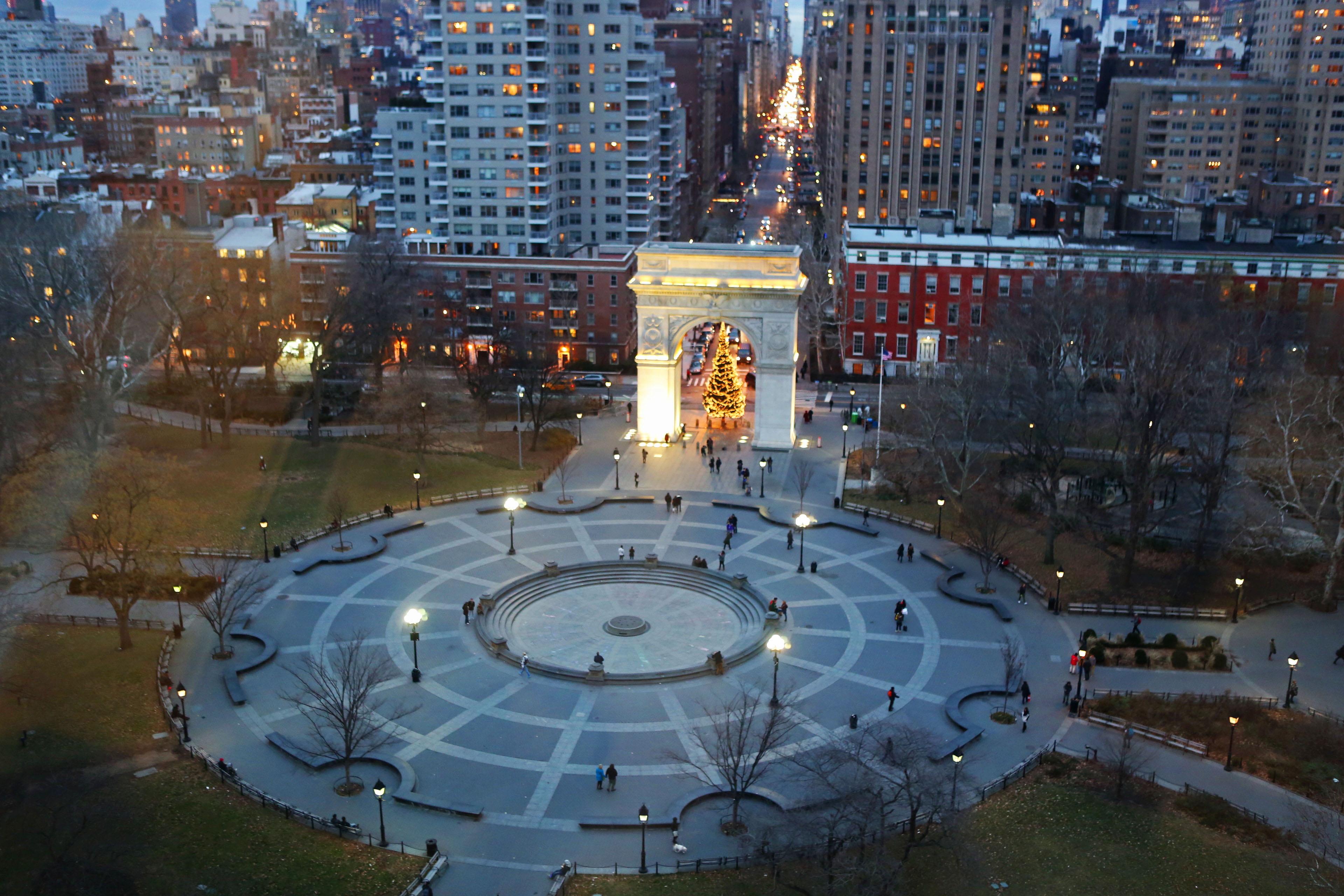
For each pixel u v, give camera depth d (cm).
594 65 18462
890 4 19388
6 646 8188
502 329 15900
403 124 18562
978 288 15725
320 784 6944
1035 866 6025
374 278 14912
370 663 8312
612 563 10294
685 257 13338
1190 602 9506
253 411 14400
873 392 15775
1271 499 11325
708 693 8162
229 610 8638
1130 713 7769
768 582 10050
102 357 12056
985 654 8744
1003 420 12144
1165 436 10050
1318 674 8344
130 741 7262
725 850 6344
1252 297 14825
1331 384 10925
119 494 8825
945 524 11275
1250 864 6038
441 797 6838
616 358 17262
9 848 5869
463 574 10125
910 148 19925
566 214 19012
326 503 11588
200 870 5831
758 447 13588
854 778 6825
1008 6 19238
